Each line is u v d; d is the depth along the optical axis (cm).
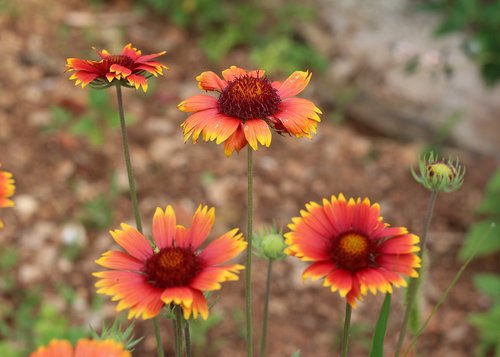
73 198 126
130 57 62
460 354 108
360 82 153
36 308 109
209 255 55
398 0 162
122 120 60
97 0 173
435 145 145
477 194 135
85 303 110
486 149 142
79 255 118
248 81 59
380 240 56
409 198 135
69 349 46
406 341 108
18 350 100
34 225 121
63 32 161
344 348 55
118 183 130
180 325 54
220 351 107
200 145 141
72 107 138
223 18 168
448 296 117
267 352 106
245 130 57
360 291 53
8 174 53
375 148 146
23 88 145
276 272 119
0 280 112
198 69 159
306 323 112
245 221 126
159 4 168
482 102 145
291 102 60
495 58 134
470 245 119
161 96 147
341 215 56
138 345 104
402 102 149
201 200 129
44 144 134
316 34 161
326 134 148
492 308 112
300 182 136
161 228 57
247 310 59
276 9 170
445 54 144
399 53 151
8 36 157
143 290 53
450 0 139
